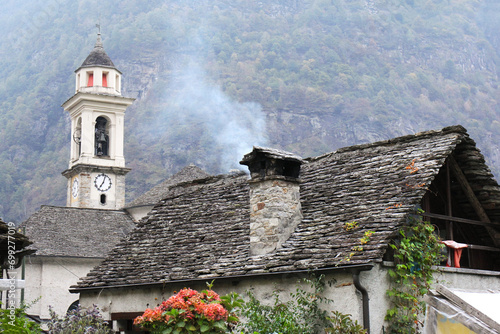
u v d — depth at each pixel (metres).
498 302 7.72
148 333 14.40
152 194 41.25
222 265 12.93
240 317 12.31
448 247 13.13
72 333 12.87
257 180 13.05
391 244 10.93
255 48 135.12
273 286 11.98
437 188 13.69
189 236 14.91
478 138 104.38
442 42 135.62
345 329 10.44
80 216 38.72
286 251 12.15
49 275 34.84
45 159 69.94
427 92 121.00
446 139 12.66
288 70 129.38
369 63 129.25
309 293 11.25
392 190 12.03
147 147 108.75
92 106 49.16
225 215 15.02
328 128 114.94
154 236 15.70
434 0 149.12
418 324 11.28
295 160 13.16
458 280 12.52
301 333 10.90
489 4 153.75
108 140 49.66
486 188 13.38
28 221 37.03
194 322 9.56
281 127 116.50
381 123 112.94
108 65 50.56
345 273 10.95
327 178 13.87
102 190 48.19
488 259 14.55
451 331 7.60
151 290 14.09
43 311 34.19
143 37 131.62
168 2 143.00
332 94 120.31
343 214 12.23
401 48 135.25
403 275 11.02
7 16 85.50
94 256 35.59
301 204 13.38
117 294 14.69
